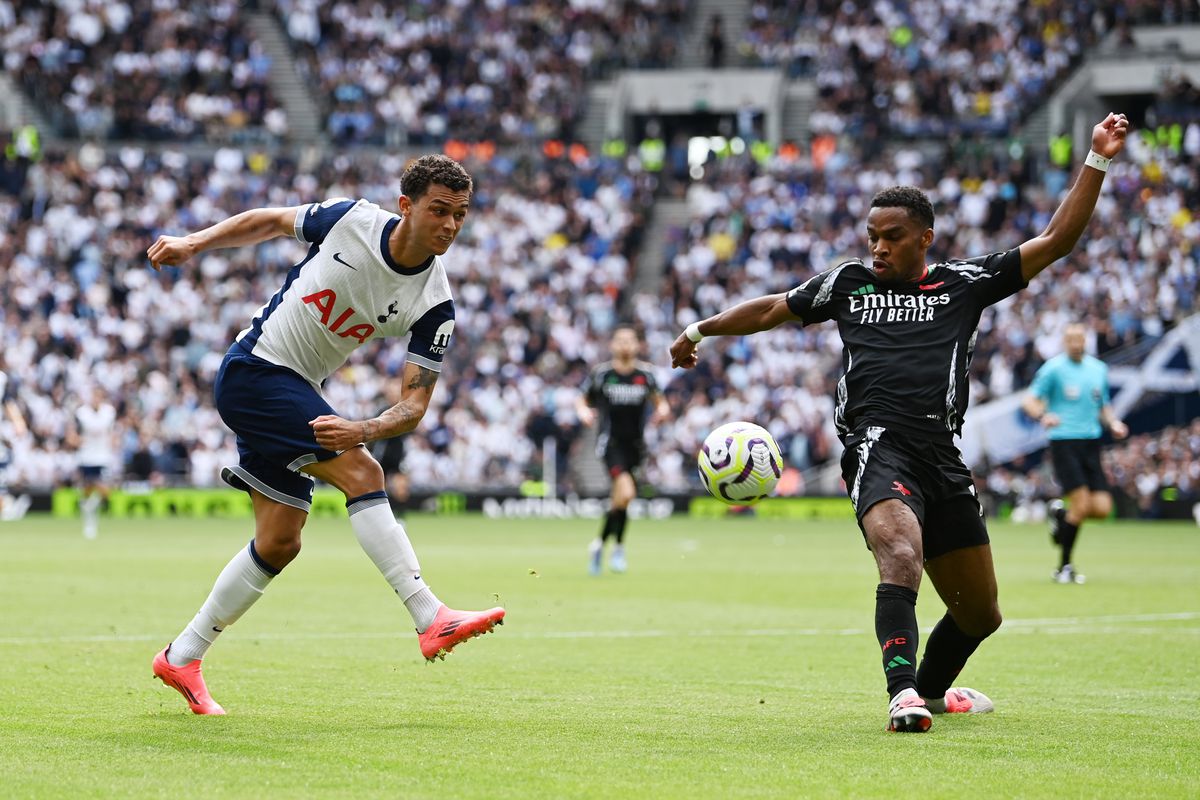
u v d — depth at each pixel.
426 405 9.67
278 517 9.75
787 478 49.84
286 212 9.70
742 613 17.80
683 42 64.94
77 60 61.34
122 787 7.35
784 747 8.60
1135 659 13.35
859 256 55.44
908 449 9.37
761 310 10.02
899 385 9.44
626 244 57.62
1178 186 54.47
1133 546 33.16
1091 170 9.35
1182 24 59.50
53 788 7.33
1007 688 11.47
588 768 7.91
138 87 60.88
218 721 9.51
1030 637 15.17
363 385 51.44
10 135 56.69
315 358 9.73
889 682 9.09
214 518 46.91
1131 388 46.62
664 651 13.86
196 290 53.97
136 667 12.29
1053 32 61.34
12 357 50.22
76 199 55.69
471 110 62.88
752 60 63.00
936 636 9.95
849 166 58.81
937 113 60.84
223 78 61.94
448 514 50.16
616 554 25.16
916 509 9.20
